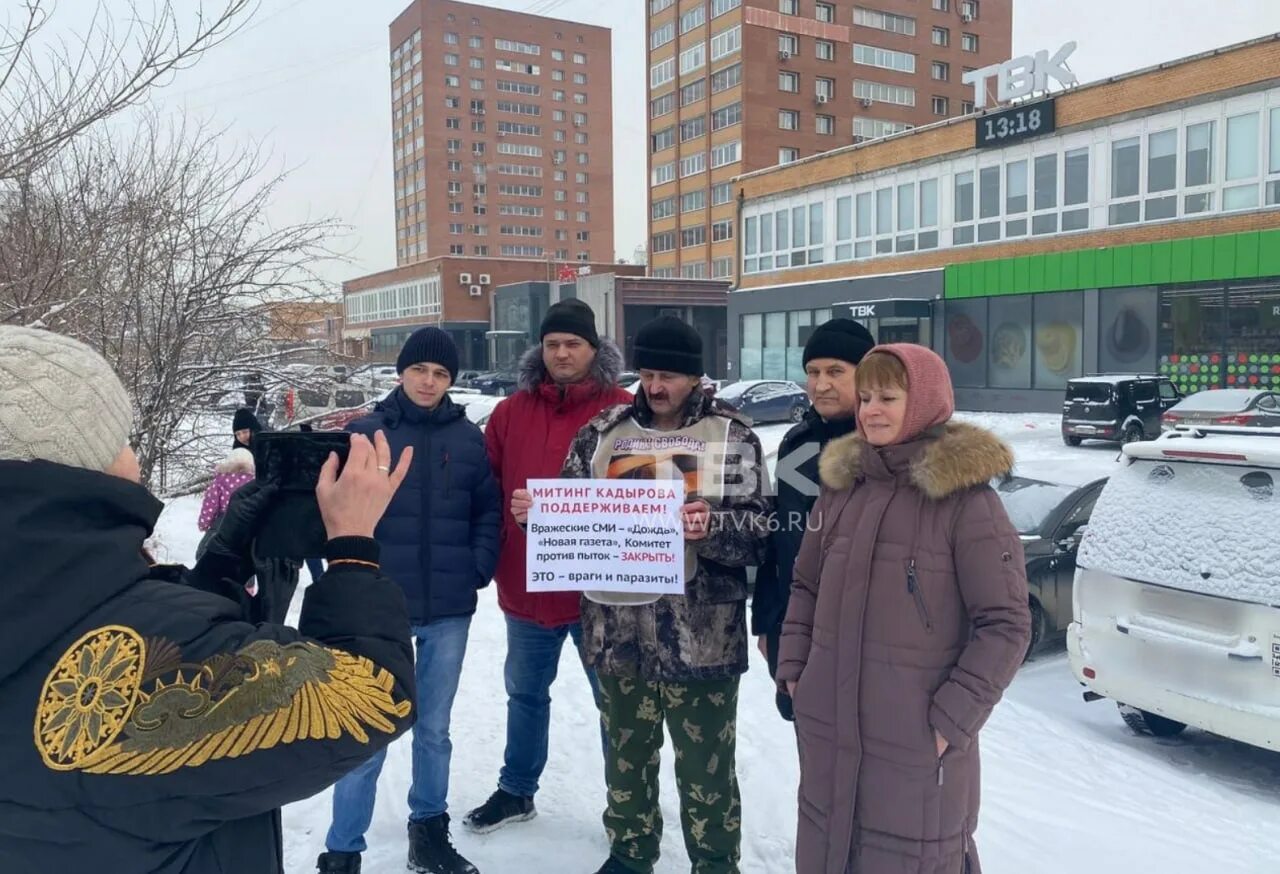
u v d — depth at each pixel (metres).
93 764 1.00
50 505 1.04
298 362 8.94
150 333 7.75
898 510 2.25
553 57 101.38
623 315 46.59
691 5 58.69
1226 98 21.61
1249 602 3.76
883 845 2.19
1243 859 3.23
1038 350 25.89
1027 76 27.09
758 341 35.16
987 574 2.13
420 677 3.15
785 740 4.27
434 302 62.59
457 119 97.06
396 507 3.10
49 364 1.11
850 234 31.36
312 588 1.30
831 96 57.53
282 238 8.27
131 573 1.10
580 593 3.28
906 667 2.18
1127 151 23.64
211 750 1.04
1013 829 3.45
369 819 3.03
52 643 1.02
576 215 103.81
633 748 2.90
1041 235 25.66
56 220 6.44
